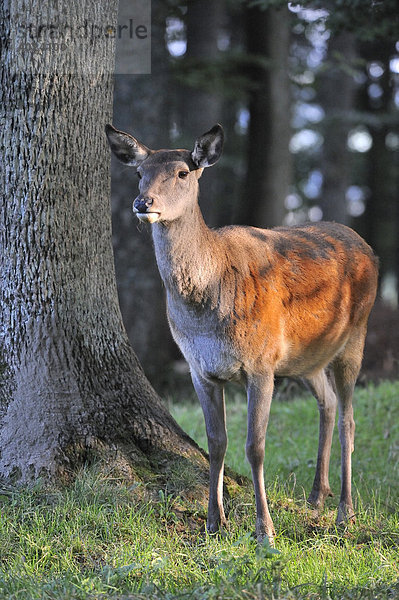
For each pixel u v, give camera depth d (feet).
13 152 32.35
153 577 25.91
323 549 29.30
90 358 33.81
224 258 30.30
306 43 120.16
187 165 29.43
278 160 92.38
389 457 42.73
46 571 26.50
